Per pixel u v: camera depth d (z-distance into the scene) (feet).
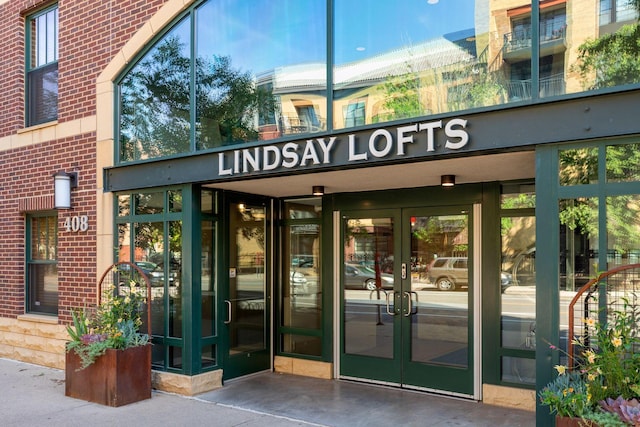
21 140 27.22
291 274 24.59
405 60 16.81
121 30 23.36
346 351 22.67
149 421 17.57
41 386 22.12
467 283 19.84
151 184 21.95
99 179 23.70
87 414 18.30
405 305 21.15
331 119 17.81
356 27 17.69
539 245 13.78
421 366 20.63
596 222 13.30
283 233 24.90
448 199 20.34
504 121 14.26
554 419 13.38
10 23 28.19
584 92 13.12
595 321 12.78
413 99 16.60
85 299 23.98
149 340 20.67
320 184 20.80
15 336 27.30
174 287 21.67
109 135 23.44
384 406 18.97
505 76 15.06
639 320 12.50
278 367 24.36
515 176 18.51
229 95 20.48
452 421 17.26
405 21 16.88
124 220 23.09
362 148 16.58
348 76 17.70
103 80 23.80
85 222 24.03
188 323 20.83
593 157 13.33
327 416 17.97
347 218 22.77
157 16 22.13
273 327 24.62
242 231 23.49
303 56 18.78
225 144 20.36
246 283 23.58
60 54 25.63
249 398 20.15
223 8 20.80
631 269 12.87
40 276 27.12
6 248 27.99
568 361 13.26
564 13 14.16
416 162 16.06
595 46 13.83
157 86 22.49
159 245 22.09
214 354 22.02
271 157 18.37
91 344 19.45
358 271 22.48
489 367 19.16
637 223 12.83
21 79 27.81
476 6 15.66
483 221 19.57
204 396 20.45
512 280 19.06
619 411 11.28
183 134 21.54
